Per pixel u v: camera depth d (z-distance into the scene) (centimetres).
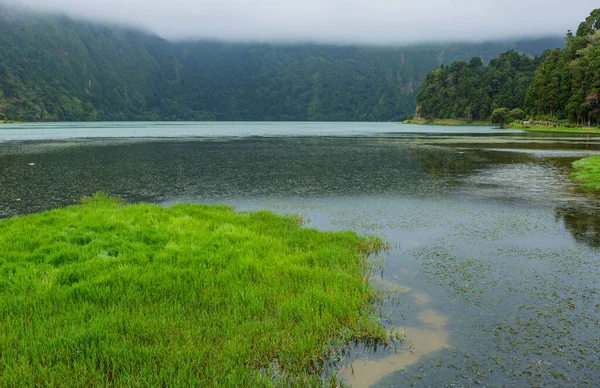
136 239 1391
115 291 983
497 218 1878
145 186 2812
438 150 5478
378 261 1313
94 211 1833
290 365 759
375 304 1010
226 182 2983
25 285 1007
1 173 3288
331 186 2811
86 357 744
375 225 1784
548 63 15062
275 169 3641
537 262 1286
